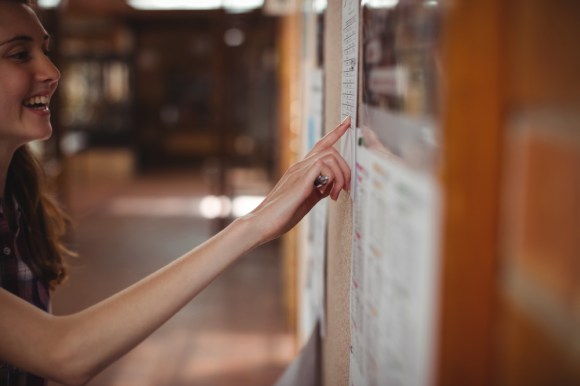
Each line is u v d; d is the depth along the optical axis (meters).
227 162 6.81
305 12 1.75
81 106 12.06
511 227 0.45
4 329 0.85
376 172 0.69
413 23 0.57
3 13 0.97
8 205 1.20
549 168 0.40
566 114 0.39
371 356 0.72
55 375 0.85
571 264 0.39
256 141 12.22
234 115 12.62
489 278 0.47
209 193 9.86
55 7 5.79
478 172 0.46
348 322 0.89
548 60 0.40
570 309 0.39
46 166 5.50
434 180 0.51
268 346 3.80
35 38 1.01
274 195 0.94
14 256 1.15
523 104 0.43
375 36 0.71
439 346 0.49
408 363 0.57
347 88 0.90
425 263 0.53
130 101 12.27
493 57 0.45
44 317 0.87
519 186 0.43
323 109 1.21
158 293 0.87
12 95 0.99
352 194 0.85
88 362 0.85
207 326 4.16
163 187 10.61
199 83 13.95
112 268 5.57
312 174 0.90
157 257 6.00
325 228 1.17
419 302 0.54
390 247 0.63
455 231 0.48
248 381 3.32
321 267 1.22
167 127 14.07
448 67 0.48
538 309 0.41
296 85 3.05
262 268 5.64
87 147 11.70
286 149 4.62
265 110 12.39
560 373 0.39
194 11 12.10
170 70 13.87
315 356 1.26
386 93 0.65
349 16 0.88
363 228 0.76
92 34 11.96
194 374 3.41
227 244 0.90
